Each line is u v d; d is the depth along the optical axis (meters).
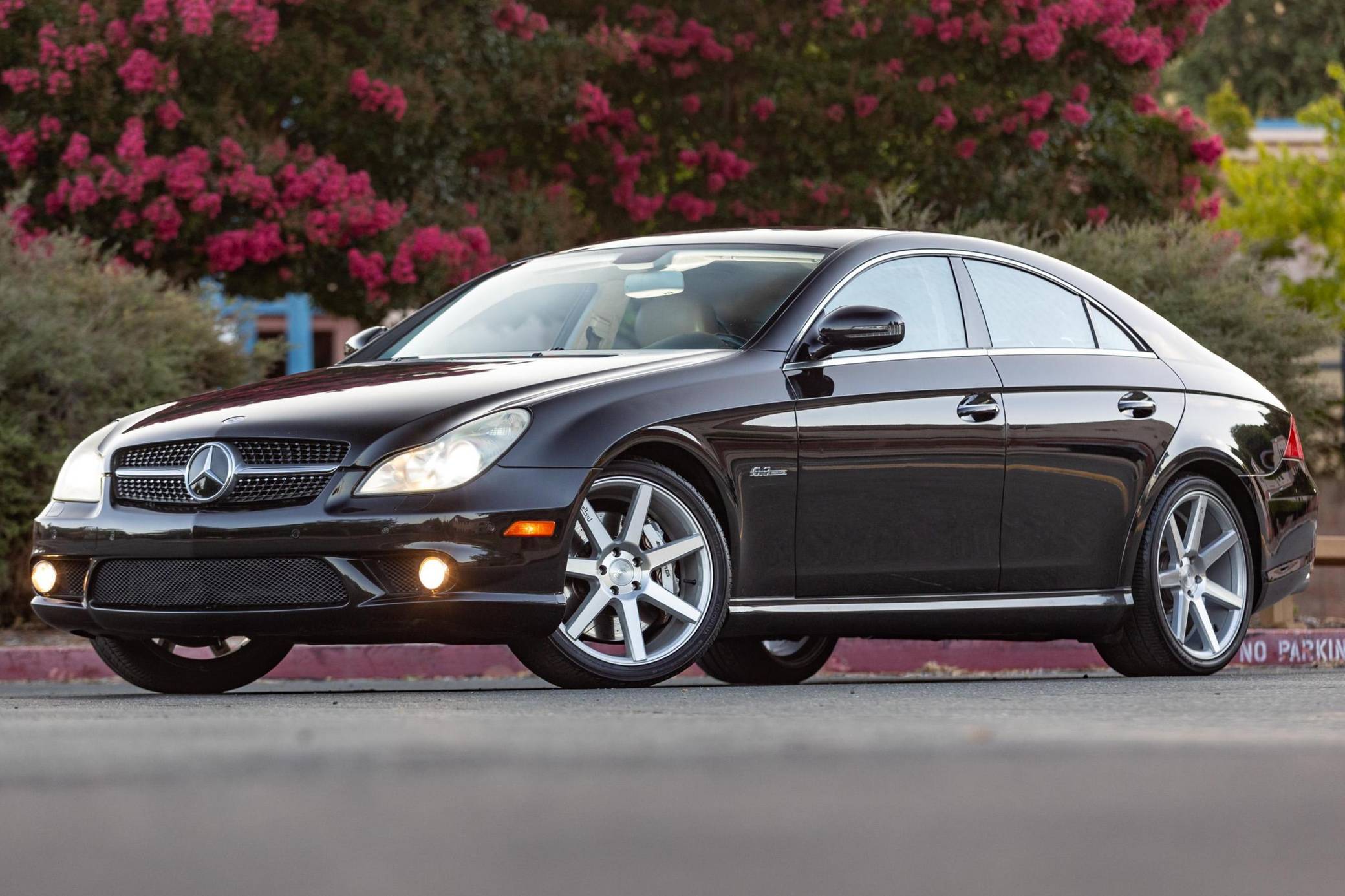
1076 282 12.13
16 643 16.52
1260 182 48.28
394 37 26.62
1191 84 86.81
